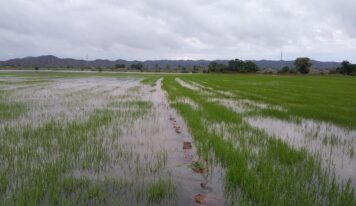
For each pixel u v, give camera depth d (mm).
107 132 10203
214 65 137625
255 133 10180
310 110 15953
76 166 6652
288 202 4836
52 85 32938
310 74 118062
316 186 5707
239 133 10156
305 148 8594
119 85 35781
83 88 29578
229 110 15367
